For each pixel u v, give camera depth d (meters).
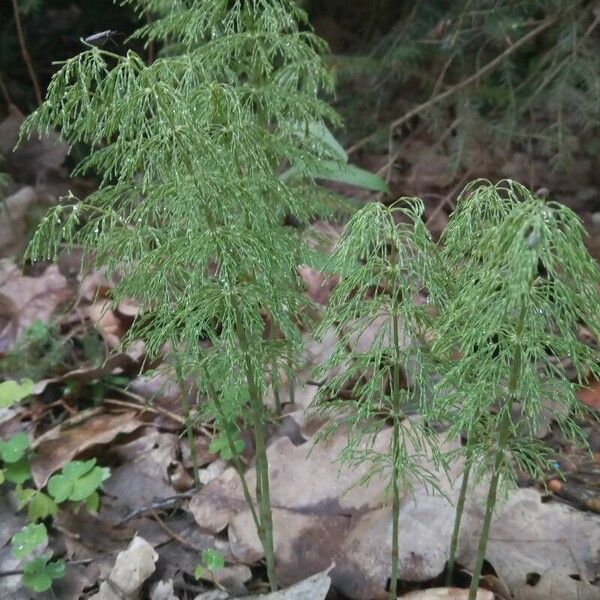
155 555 0.46
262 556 0.47
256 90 0.48
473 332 0.33
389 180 0.83
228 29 0.49
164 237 0.42
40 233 0.40
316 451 0.50
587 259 0.32
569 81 0.75
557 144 0.78
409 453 0.49
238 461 0.45
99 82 0.37
